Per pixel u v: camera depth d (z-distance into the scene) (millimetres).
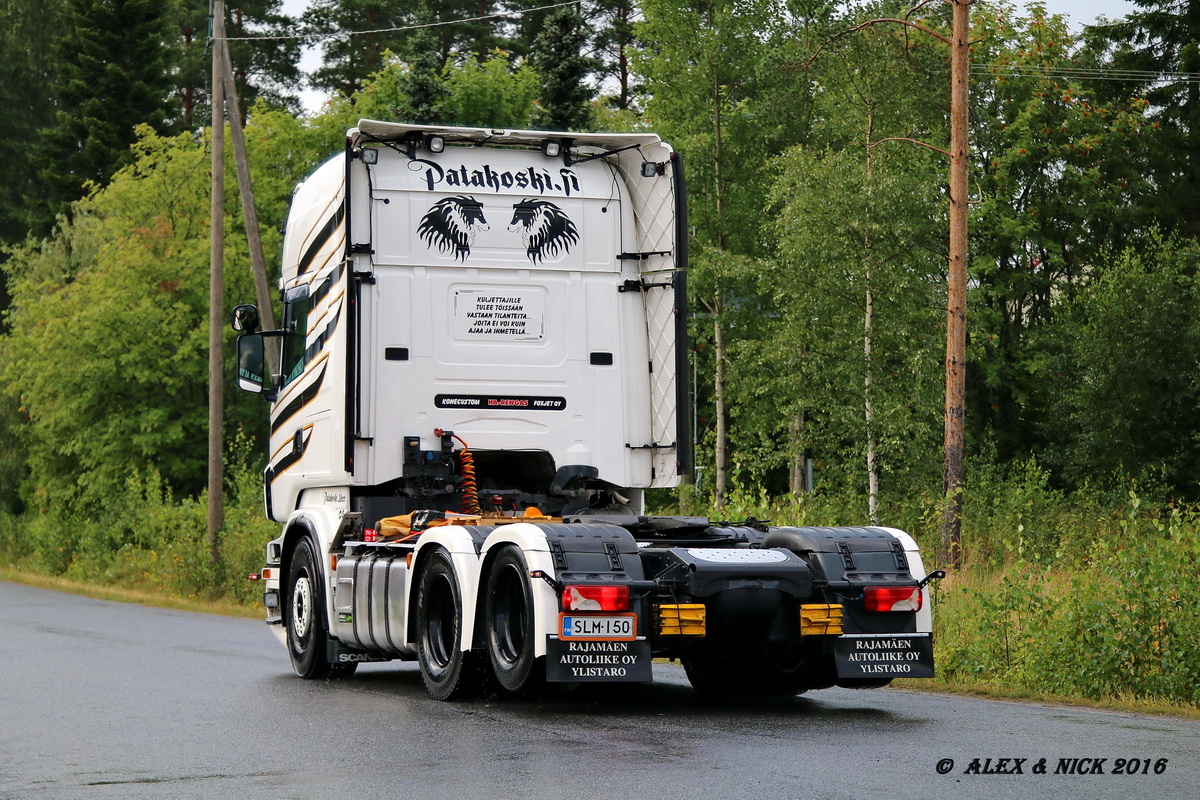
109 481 86438
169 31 134000
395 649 24266
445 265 26047
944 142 85250
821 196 69250
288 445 28953
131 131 127312
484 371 26031
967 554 43438
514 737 18562
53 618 47125
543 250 26547
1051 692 24500
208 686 26016
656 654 22766
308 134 96312
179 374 88125
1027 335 89812
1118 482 70312
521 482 26719
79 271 98375
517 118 96188
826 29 84125
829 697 23781
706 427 98000
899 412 65375
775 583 20438
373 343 25625
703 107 88875
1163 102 98750
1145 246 90688
